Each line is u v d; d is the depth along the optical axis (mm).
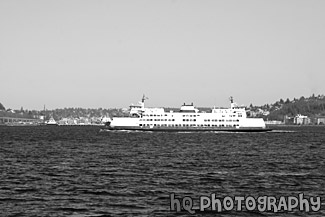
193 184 147750
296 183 151125
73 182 149625
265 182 152625
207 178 159875
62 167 187750
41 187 140625
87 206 117188
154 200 123875
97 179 156000
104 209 114375
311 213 111938
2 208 115125
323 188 142750
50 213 110875
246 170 182375
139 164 199875
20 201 122188
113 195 129375
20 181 151125
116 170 179000
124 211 112688
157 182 150875
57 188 139250
